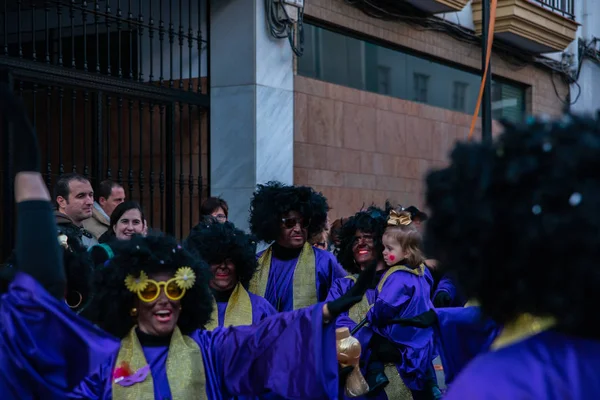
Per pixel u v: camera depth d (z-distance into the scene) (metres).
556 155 1.54
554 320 1.57
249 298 4.98
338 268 6.04
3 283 3.63
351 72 11.54
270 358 3.29
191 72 9.75
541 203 1.53
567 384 1.47
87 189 6.47
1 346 2.51
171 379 3.38
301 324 3.23
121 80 8.63
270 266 6.02
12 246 7.46
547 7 15.20
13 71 7.52
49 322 2.50
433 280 6.71
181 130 9.62
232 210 9.80
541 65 15.90
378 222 5.98
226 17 9.88
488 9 9.59
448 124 13.44
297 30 10.29
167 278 3.46
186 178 9.96
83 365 2.56
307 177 10.66
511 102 15.41
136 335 3.48
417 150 12.73
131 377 3.35
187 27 10.05
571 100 16.86
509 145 1.61
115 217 5.99
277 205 5.91
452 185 1.68
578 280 1.50
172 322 3.47
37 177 2.40
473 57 13.87
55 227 2.45
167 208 9.55
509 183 1.58
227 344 3.44
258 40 9.78
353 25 11.34
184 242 5.00
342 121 11.24
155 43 10.08
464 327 4.00
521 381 1.48
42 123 10.42
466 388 1.50
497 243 1.60
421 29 12.62
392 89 12.34
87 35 10.32
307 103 10.64
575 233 1.49
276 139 10.05
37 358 2.48
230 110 9.83
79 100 10.26
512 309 1.66
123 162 10.16
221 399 3.44
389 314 5.48
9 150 7.41
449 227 1.69
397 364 5.58
